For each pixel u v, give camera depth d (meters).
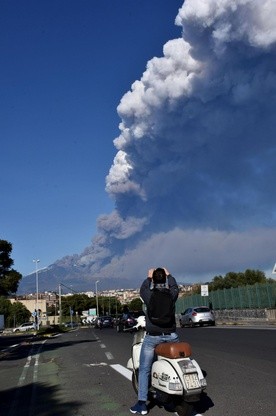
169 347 6.42
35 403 8.48
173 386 6.17
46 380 11.16
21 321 112.06
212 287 81.94
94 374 11.44
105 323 57.91
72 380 10.74
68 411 7.56
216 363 11.73
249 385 8.71
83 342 24.80
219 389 8.48
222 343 16.92
